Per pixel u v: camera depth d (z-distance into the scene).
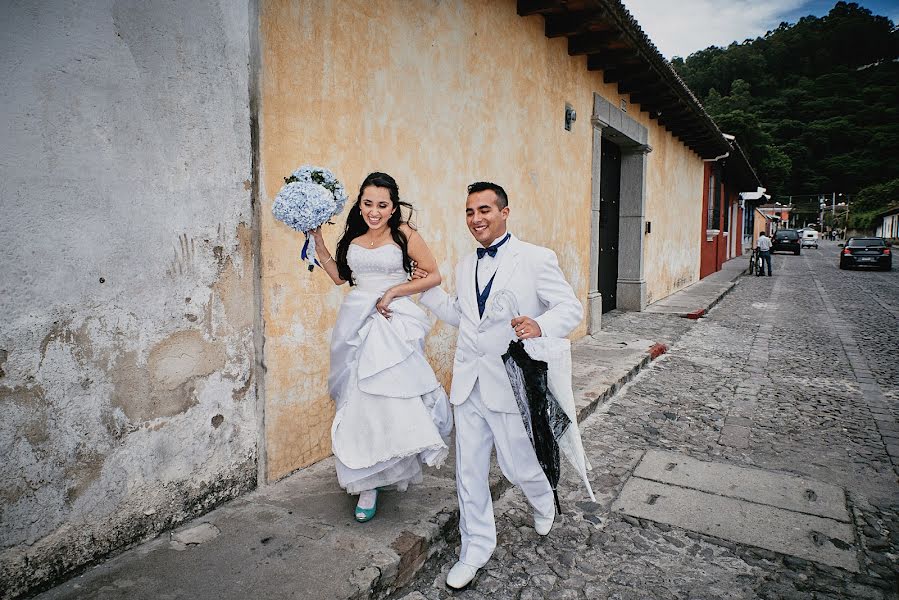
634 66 7.40
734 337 8.34
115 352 2.27
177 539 2.49
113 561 2.31
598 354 6.64
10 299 1.94
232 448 2.83
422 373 2.61
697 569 2.68
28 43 1.93
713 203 19.14
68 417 2.14
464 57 4.59
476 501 2.52
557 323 2.29
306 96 3.09
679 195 13.13
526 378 2.28
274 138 2.90
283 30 2.92
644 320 9.36
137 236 2.31
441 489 3.07
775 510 3.22
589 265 7.63
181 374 2.54
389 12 3.71
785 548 2.84
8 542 2.01
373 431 2.50
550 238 6.40
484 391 2.43
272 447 3.06
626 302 10.37
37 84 1.96
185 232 2.49
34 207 1.98
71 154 2.07
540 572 2.65
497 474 3.42
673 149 12.25
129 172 2.26
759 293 14.55
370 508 2.67
